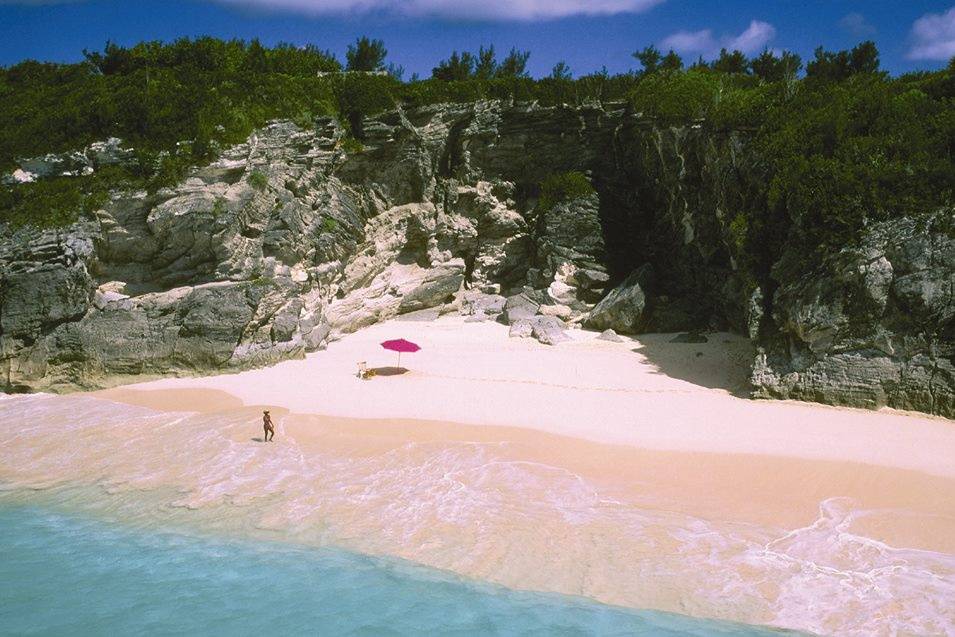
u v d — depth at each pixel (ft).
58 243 117.50
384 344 124.77
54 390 116.67
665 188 167.22
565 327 163.12
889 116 119.44
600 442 88.33
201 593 61.62
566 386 116.26
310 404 105.40
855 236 106.52
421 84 174.09
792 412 101.14
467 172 182.60
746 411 101.96
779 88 143.23
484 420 97.19
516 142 183.01
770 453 83.76
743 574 60.03
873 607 55.21
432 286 180.34
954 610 54.54
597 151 181.16
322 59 182.80
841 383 103.40
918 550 62.85
